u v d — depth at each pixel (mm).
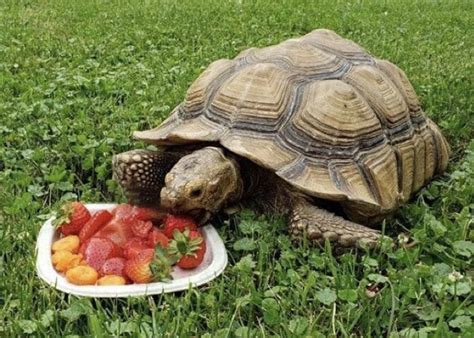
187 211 779
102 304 681
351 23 2189
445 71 1583
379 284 729
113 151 1032
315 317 670
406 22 2289
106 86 1322
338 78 876
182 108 906
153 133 886
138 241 764
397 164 877
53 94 1300
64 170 951
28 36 1810
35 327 628
